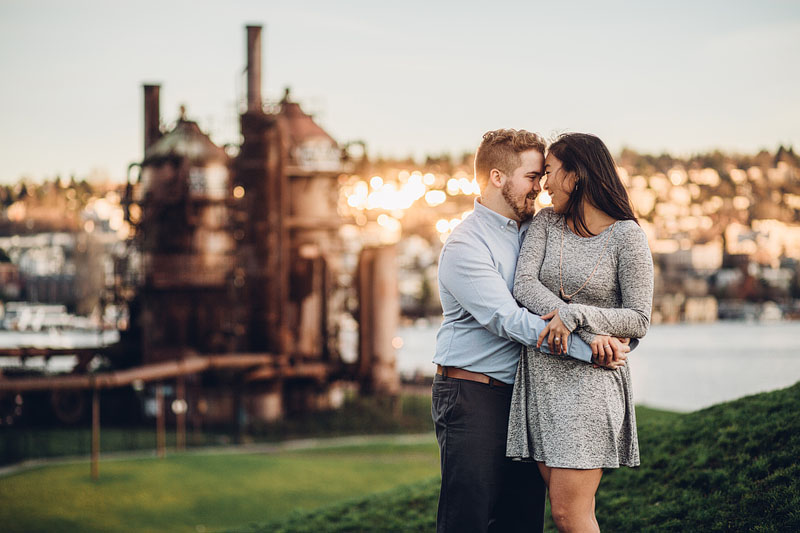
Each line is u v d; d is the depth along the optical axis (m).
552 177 4.95
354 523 10.29
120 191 51.44
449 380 5.18
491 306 4.87
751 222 181.12
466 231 5.12
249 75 47.22
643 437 9.33
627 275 4.70
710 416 9.04
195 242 46.97
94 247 155.88
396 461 32.66
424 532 9.52
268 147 45.50
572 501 4.74
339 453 36.00
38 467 28.31
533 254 4.94
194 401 45.97
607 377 4.75
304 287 47.81
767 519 6.33
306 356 47.81
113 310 57.00
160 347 47.28
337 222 48.75
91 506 22.45
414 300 198.50
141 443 40.22
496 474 5.07
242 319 46.22
